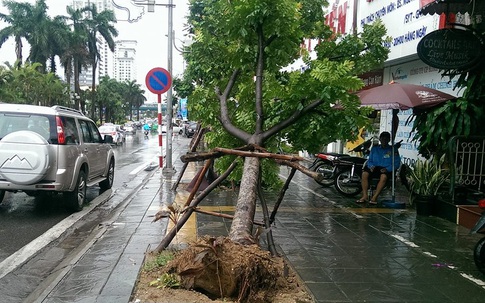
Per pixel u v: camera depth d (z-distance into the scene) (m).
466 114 7.68
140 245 5.82
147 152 24.86
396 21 12.38
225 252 3.02
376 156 9.34
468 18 9.31
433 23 10.55
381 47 7.41
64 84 53.62
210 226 6.87
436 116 7.95
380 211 8.55
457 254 5.79
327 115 4.71
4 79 44.78
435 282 4.74
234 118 5.26
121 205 9.41
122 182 12.88
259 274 3.03
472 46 7.79
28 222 7.70
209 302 2.99
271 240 4.84
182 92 13.99
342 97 4.29
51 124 8.07
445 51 7.89
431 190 8.16
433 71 11.58
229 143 5.30
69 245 6.45
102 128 30.59
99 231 6.78
